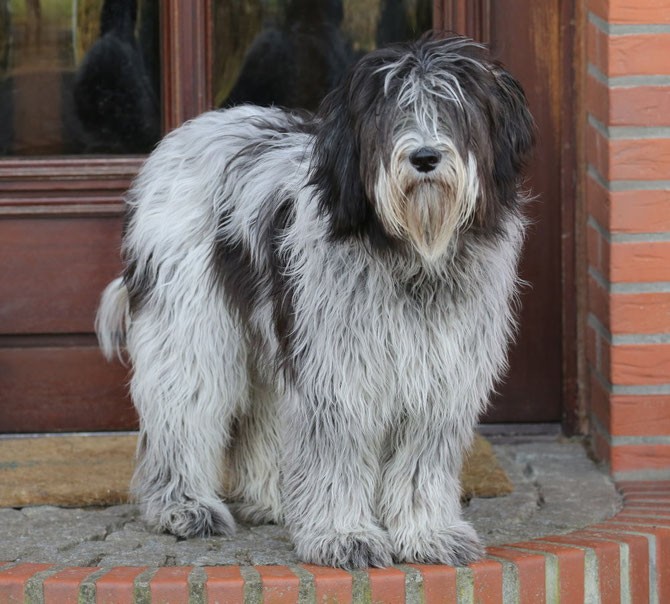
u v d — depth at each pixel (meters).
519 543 4.50
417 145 3.70
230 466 5.01
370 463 4.31
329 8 5.67
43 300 5.75
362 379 4.12
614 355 5.25
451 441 4.30
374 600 4.13
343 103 3.92
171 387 4.64
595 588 4.36
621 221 5.17
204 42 5.57
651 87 5.09
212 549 4.54
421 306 4.09
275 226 4.37
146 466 4.79
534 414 5.85
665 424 5.28
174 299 4.61
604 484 5.24
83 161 5.66
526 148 4.09
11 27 5.62
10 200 5.66
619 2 5.05
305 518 4.31
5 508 4.96
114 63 5.68
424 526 4.30
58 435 5.79
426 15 5.69
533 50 5.61
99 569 4.25
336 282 4.08
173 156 4.84
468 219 3.87
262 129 4.78
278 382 4.44
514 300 5.34
